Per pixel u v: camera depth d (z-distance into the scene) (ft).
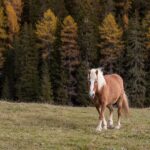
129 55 242.99
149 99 227.20
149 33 254.47
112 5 337.52
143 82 229.04
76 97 229.86
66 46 263.08
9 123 60.29
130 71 234.17
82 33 269.64
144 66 248.32
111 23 268.41
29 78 239.30
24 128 56.34
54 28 276.82
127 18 315.78
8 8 312.71
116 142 48.88
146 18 269.44
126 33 266.77
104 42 265.75
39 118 65.51
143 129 57.31
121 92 58.90
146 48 253.03
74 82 237.45
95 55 264.93
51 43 270.67
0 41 288.10
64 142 48.19
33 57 255.29
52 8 336.70
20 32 292.81
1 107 74.33
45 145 47.03
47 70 242.78
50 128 56.70
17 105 76.74
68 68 252.62
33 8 340.18
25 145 46.98
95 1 335.67
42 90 226.99
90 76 54.29
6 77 242.78
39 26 277.85
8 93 236.63
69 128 57.21
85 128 57.16
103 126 57.06
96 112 75.66
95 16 313.53
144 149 46.57
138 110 82.89
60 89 234.17
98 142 48.55
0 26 292.20
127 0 346.54
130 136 52.54
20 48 260.42
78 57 262.47
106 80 56.70
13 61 263.29
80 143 47.78
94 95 54.34
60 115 69.72
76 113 72.84
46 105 78.89
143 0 350.43
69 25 268.62
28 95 233.55
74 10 332.19
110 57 261.85
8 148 45.88
